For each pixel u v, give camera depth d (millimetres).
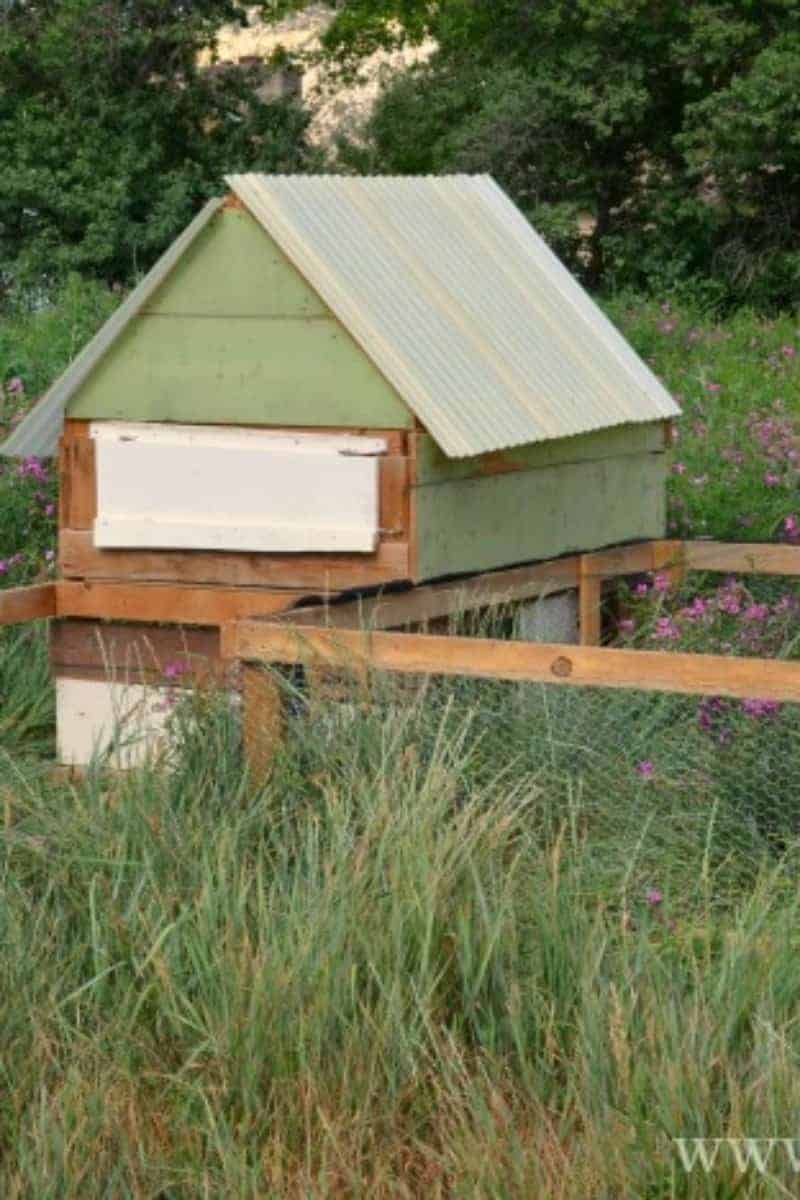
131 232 33219
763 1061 6445
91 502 10148
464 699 8734
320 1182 6270
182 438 9953
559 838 7590
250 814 8094
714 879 8156
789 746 8531
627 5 30906
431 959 7086
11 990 7090
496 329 10367
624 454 11102
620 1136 6227
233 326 9797
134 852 7871
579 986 7008
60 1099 6645
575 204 32438
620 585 11188
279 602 9844
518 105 32250
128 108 33688
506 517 10219
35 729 10750
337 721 8547
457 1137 6391
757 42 31156
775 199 31391
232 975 6949
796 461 13562
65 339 17031
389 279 10008
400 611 9625
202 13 34781
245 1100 6648
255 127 35500
